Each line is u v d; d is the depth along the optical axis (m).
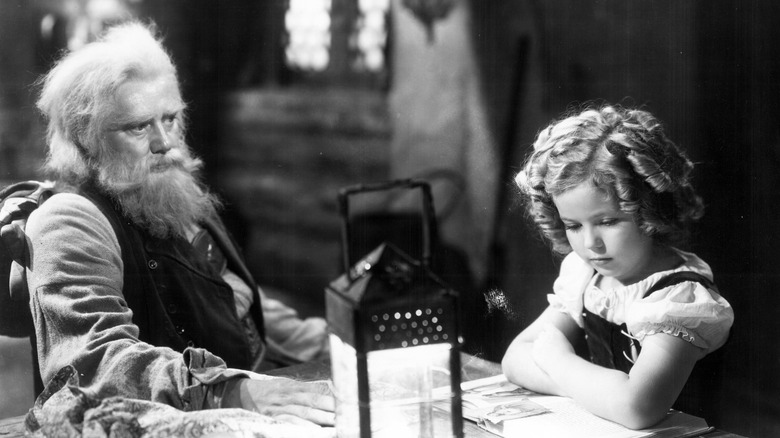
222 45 3.92
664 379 1.40
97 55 1.94
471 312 3.25
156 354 1.55
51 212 1.82
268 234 3.91
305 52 3.97
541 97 3.55
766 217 2.70
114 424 1.22
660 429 1.38
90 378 1.57
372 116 3.91
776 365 2.52
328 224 3.89
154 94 1.97
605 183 1.47
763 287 2.62
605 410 1.41
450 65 3.77
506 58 3.63
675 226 1.57
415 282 1.11
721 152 2.84
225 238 2.37
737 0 2.87
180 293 2.04
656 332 1.45
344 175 3.90
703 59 2.95
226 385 1.49
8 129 3.65
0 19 3.63
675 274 1.54
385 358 1.13
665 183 1.49
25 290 1.84
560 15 3.40
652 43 3.10
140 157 1.96
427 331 1.11
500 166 3.60
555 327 1.67
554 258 3.32
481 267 3.48
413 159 3.81
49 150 2.03
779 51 2.83
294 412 1.41
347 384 1.16
